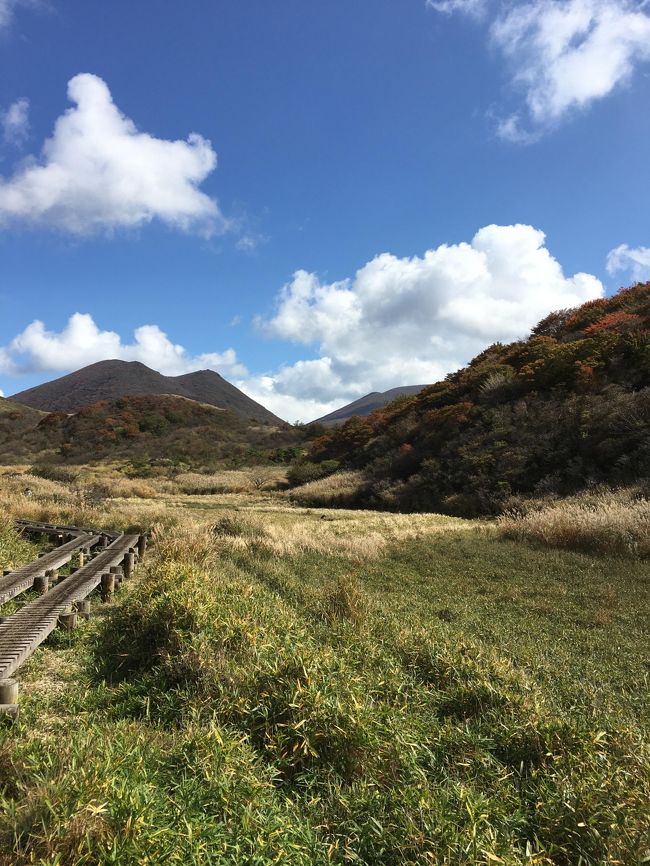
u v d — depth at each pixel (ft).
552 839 8.47
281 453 214.90
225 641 15.12
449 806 8.79
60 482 103.86
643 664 19.22
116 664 15.89
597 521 42.09
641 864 7.52
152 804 7.71
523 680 14.94
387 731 10.67
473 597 29.60
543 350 117.08
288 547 41.91
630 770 9.79
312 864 7.63
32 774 8.12
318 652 14.11
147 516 54.65
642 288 127.95
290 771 10.34
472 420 110.52
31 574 22.36
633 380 87.10
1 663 12.93
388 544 46.11
